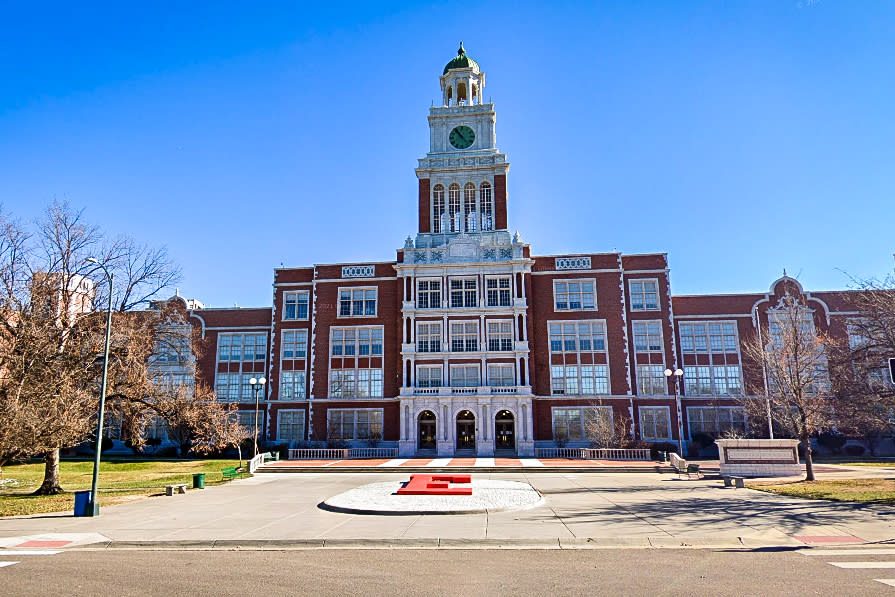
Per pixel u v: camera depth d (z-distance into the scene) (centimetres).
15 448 2731
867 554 1491
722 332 6156
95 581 1314
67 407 2927
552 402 5903
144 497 2942
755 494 2688
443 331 6025
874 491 2605
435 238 6381
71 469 4759
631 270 6206
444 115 6788
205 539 1773
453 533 1795
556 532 1800
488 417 5662
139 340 3653
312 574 1357
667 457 4803
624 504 2405
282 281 6525
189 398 3934
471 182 6550
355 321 6284
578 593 1176
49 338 3114
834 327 6016
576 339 6053
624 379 5912
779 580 1247
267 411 6238
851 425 2978
